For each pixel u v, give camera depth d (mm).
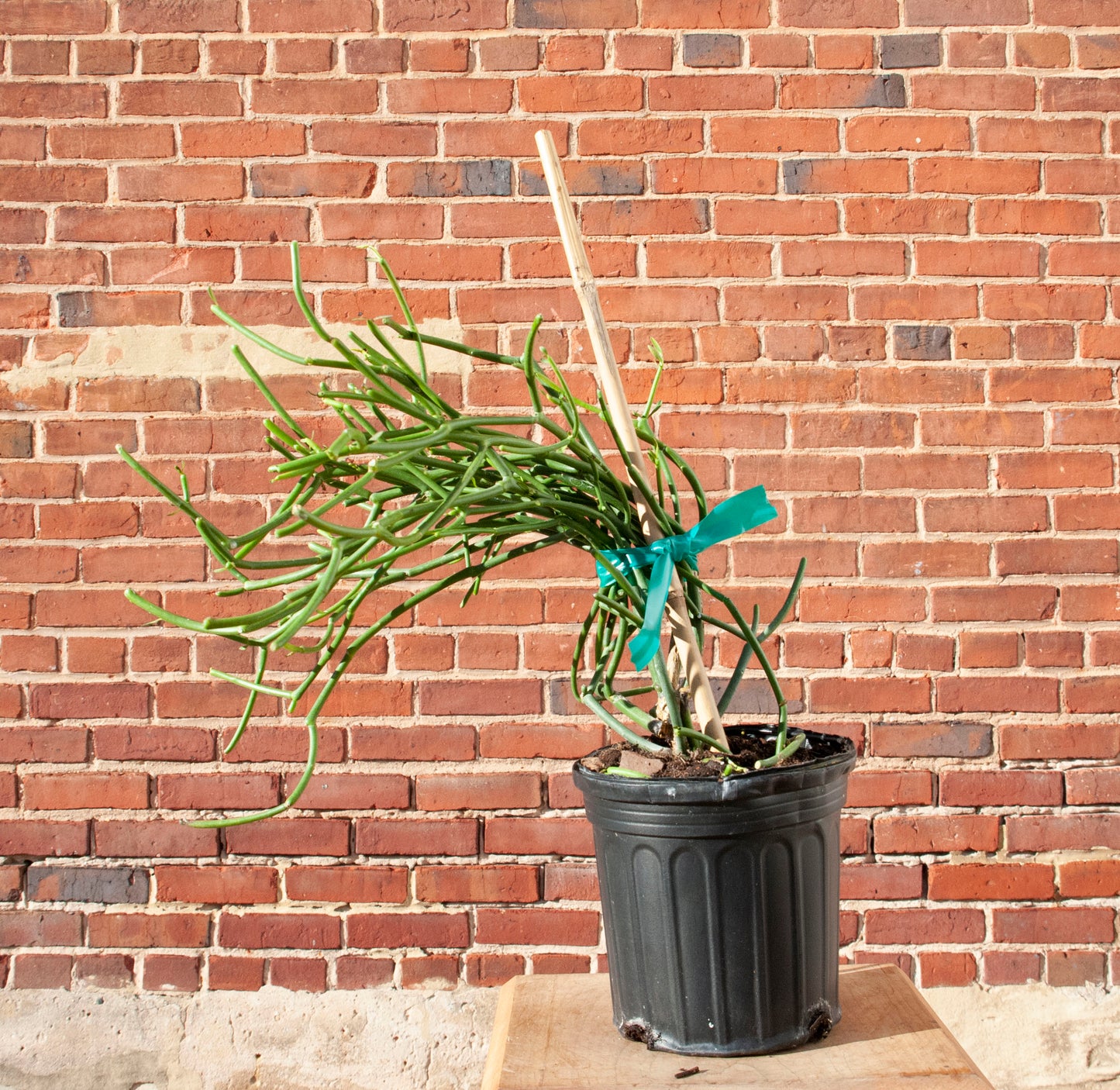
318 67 1634
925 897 1594
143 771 1613
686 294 1619
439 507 788
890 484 1606
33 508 1616
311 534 1626
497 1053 950
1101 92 1625
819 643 1605
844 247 1618
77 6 1632
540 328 1621
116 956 1602
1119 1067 1565
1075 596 1598
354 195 1627
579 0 1633
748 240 1620
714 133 1624
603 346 957
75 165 1631
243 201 1629
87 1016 1593
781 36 1628
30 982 1598
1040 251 1619
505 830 1605
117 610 1614
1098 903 1584
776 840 886
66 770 1613
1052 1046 1572
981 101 1623
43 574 1614
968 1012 1582
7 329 1621
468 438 848
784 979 897
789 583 1606
